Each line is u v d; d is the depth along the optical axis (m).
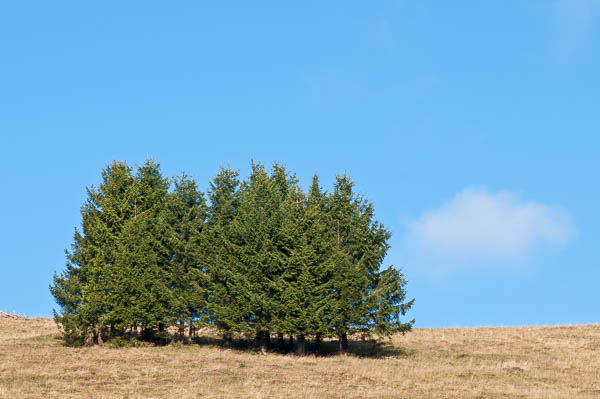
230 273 56.19
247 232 56.94
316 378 46.22
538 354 58.59
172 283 58.69
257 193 60.38
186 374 46.25
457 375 48.12
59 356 50.84
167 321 56.88
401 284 58.19
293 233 56.84
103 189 59.09
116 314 55.22
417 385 44.78
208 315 57.91
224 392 41.59
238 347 59.75
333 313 55.53
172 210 59.81
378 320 57.16
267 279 55.72
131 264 56.53
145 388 42.06
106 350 54.25
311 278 55.53
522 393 42.72
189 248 58.31
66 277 56.62
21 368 46.06
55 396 39.25
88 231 56.59
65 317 55.09
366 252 58.78
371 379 46.25
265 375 46.75
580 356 57.06
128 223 57.59
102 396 39.44
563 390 43.84
